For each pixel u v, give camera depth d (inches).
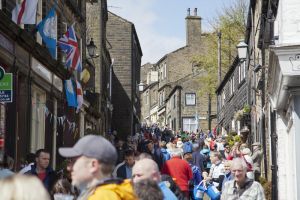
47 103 879.1
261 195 393.4
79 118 1186.0
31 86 778.8
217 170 662.5
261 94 1031.0
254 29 1167.6
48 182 392.2
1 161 383.6
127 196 189.2
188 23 3056.1
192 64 3021.7
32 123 805.2
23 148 740.0
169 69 3112.7
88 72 1200.2
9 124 680.4
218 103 2192.4
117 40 2044.8
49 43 755.4
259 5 1043.9
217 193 563.5
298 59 543.8
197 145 810.2
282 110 716.7
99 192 185.8
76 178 192.7
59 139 965.2
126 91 2042.3
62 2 970.7
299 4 564.4
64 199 335.6
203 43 3048.7
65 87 983.6
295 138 573.9
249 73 1264.8
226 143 1154.7
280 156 733.9
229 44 2068.2
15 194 132.2
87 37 1486.2
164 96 3184.1
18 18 668.1
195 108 2839.6
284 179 733.9
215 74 2190.0
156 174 264.2
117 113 2030.0
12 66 685.3
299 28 563.2
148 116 3727.9
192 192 602.9
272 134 812.0
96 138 195.5
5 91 519.2
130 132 2023.9
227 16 2050.9
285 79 556.7
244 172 393.7
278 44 569.6
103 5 1542.8
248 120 1278.3
